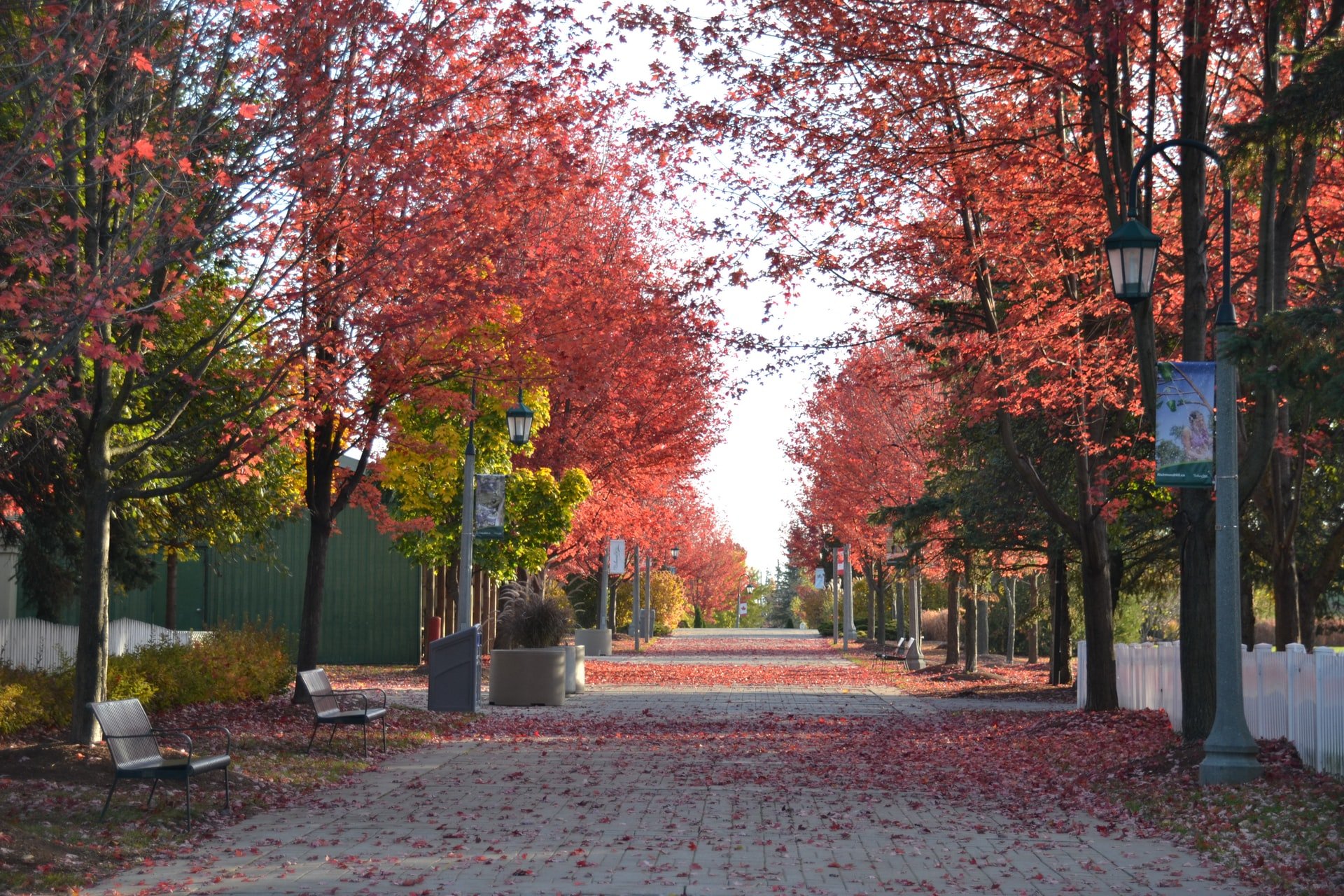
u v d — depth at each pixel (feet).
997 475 87.45
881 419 128.77
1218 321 42.01
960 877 29.86
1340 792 36.94
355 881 28.99
